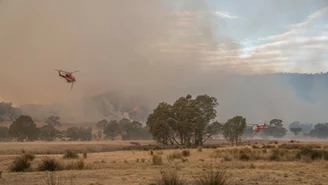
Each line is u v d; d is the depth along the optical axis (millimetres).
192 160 30078
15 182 16641
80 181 16703
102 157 37781
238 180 16562
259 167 23250
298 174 18922
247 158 30578
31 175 19516
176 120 96500
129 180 16875
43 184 15875
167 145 95438
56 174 19859
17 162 24500
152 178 17453
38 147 92562
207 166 23750
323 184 15539
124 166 25188
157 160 27453
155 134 96250
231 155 34219
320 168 22406
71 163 24719
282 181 16344
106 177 18250
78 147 98438
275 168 22531
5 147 90938
